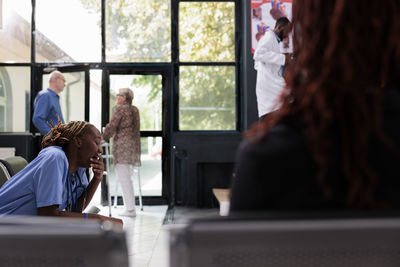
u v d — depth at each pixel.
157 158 6.15
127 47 6.27
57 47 6.27
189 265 0.43
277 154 0.52
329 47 0.56
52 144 1.80
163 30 6.27
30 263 0.44
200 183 5.99
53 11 6.29
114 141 4.91
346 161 0.52
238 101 6.15
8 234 0.43
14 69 6.23
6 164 2.04
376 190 0.52
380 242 0.43
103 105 6.19
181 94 6.21
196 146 5.98
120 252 0.44
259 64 4.24
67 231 0.43
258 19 5.75
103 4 6.26
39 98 5.31
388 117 0.53
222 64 6.19
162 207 5.86
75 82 6.18
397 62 0.57
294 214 0.43
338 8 0.57
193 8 6.22
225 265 0.43
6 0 6.23
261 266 0.43
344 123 0.53
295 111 0.56
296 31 0.65
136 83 6.21
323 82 0.55
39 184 1.61
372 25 0.56
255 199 0.52
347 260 0.43
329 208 0.52
